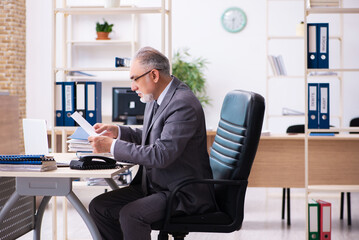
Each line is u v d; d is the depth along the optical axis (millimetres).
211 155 2904
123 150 2508
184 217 2568
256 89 7875
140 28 7988
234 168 2578
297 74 7777
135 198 2859
